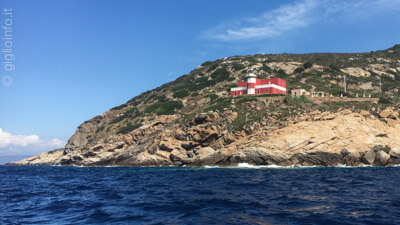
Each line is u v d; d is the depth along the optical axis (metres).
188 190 31.36
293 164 66.62
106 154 99.62
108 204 24.42
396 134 69.75
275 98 95.25
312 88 116.56
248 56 174.12
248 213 19.44
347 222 16.81
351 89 120.31
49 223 18.59
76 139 127.31
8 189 38.22
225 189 31.25
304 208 20.62
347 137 68.38
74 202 26.27
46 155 154.38
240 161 71.12
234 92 115.06
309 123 71.19
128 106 141.62
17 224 18.50
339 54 169.25
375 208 20.33
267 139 70.62
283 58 164.25
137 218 18.91
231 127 79.31
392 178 39.41
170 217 18.91
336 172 50.16
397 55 157.50
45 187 40.16
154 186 36.44
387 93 115.12
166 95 134.00
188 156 80.56
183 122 90.94
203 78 148.88
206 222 17.41
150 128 97.31
